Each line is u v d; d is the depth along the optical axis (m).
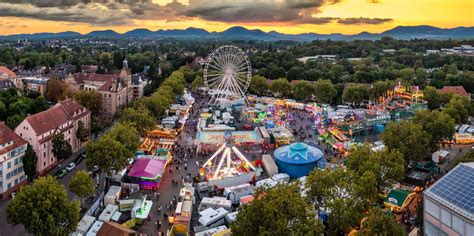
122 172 135.62
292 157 146.50
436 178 140.25
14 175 127.31
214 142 175.25
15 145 128.12
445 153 164.12
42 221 89.88
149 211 112.75
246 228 84.06
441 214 80.88
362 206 102.12
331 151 174.88
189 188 124.94
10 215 91.56
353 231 96.19
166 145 177.12
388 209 114.88
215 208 115.06
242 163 147.00
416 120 171.75
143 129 177.12
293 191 92.00
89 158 126.62
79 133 169.50
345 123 196.12
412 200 121.62
